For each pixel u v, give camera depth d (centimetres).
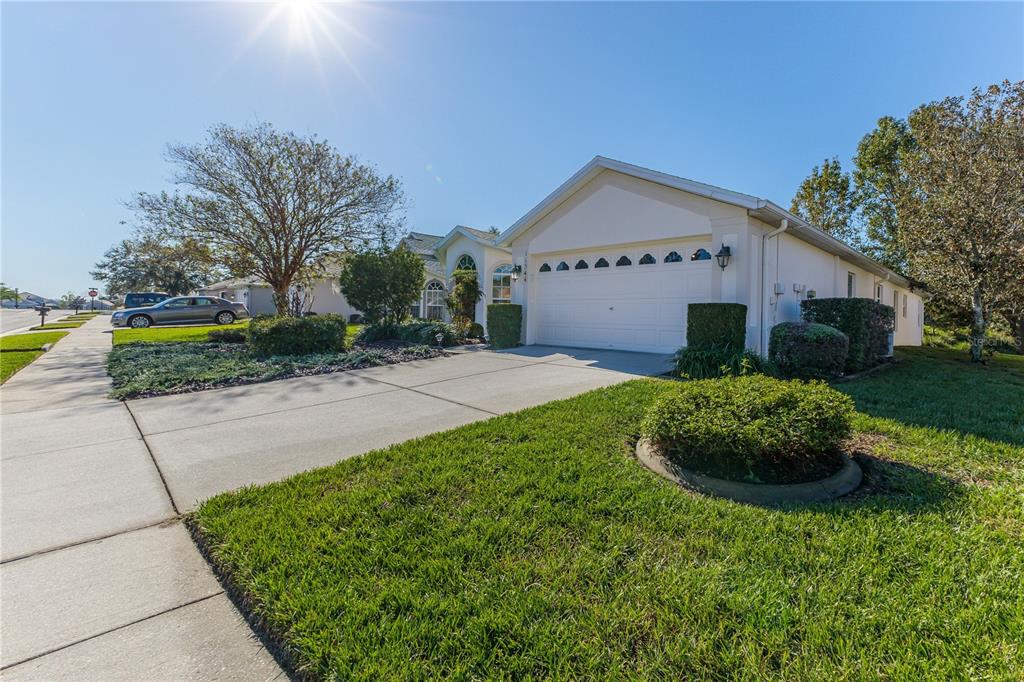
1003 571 208
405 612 188
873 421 442
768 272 900
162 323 2012
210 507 282
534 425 435
